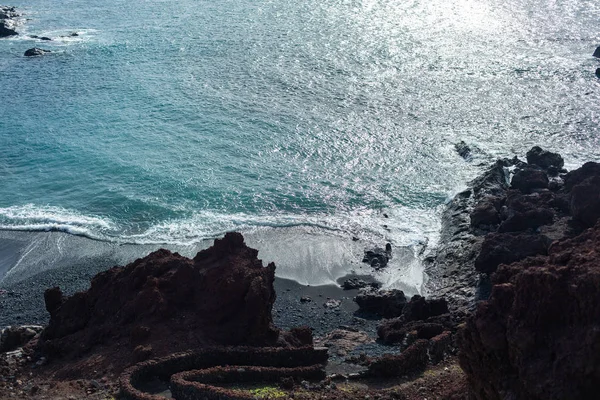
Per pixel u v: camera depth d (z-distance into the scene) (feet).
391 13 331.98
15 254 159.74
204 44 305.12
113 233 165.48
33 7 418.72
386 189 176.55
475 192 164.55
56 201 180.65
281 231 161.58
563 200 141.79
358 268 146.92
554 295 63.72
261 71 264.52
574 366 60.03
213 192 179.11
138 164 195.31
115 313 108.99
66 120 231.09
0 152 208.85
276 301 136.15
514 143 194.70
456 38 288.92
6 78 280.51
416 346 97.76
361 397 85.92
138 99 245.04
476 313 70.44
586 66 248.32
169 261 112.16
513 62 256.93
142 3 403.34
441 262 145.28
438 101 226.58
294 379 92.17
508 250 130.82
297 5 360.69
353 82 247.29
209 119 223.10
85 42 328.08
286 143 203.31
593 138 194.80
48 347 106.42
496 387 67.77
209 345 98.94
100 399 85.71
